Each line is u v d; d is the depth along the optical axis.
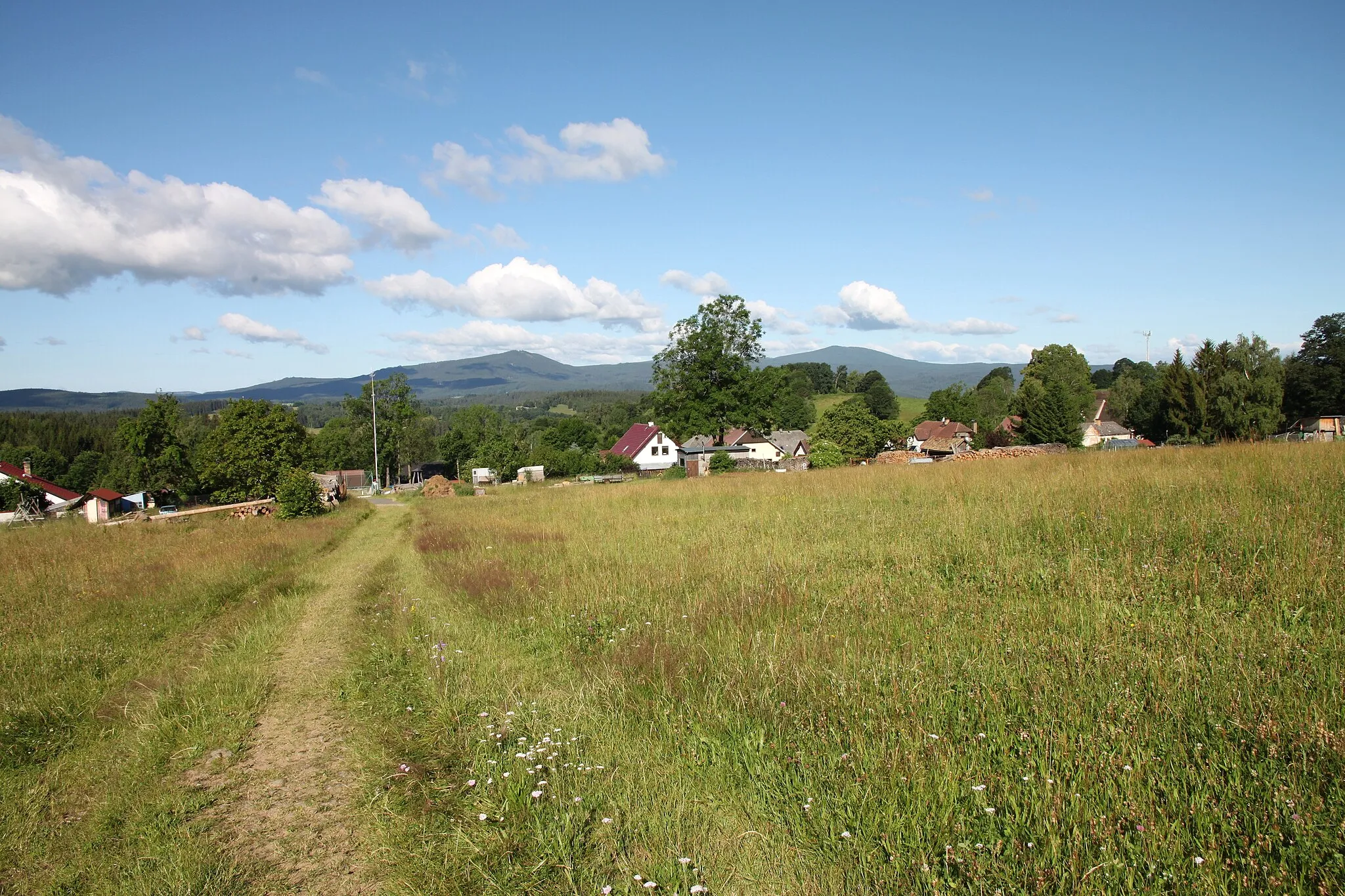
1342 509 8.44
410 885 3.52
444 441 99.00
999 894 3.01
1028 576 7.85
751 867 3.46
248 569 14.41
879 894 3.15
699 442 75.06
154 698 6.61
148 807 4.48
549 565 11.80
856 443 71.62
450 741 5.19
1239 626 5.47
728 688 5.43
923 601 7.34
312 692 6.74
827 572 9.16
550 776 4.45
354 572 14.76
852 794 3.85
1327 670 4.54
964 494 14.69
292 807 4.44
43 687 7.07
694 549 11.75
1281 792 3.34
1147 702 4.45
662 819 3.90
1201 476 12.14
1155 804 3.46
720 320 54.81
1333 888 2.81
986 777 3.86
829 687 5.23
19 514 51.59
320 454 60.53
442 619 9.13
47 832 4.32
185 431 72.94
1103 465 16.52
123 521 34.03
